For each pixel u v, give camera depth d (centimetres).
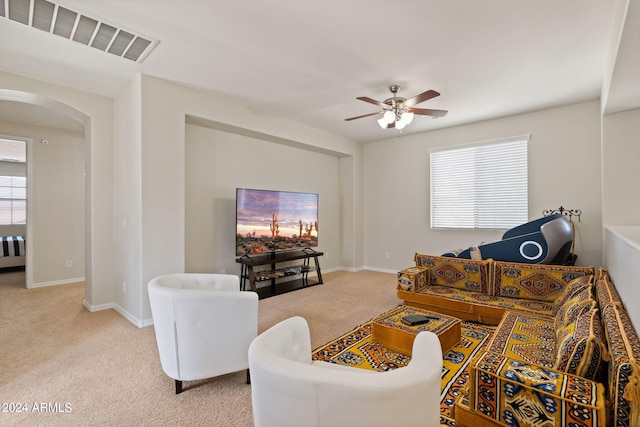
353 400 94
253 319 216
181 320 199
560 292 305
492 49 278
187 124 409
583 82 351
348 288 487
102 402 195
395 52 283
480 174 511
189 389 210
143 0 210
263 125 455
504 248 373
